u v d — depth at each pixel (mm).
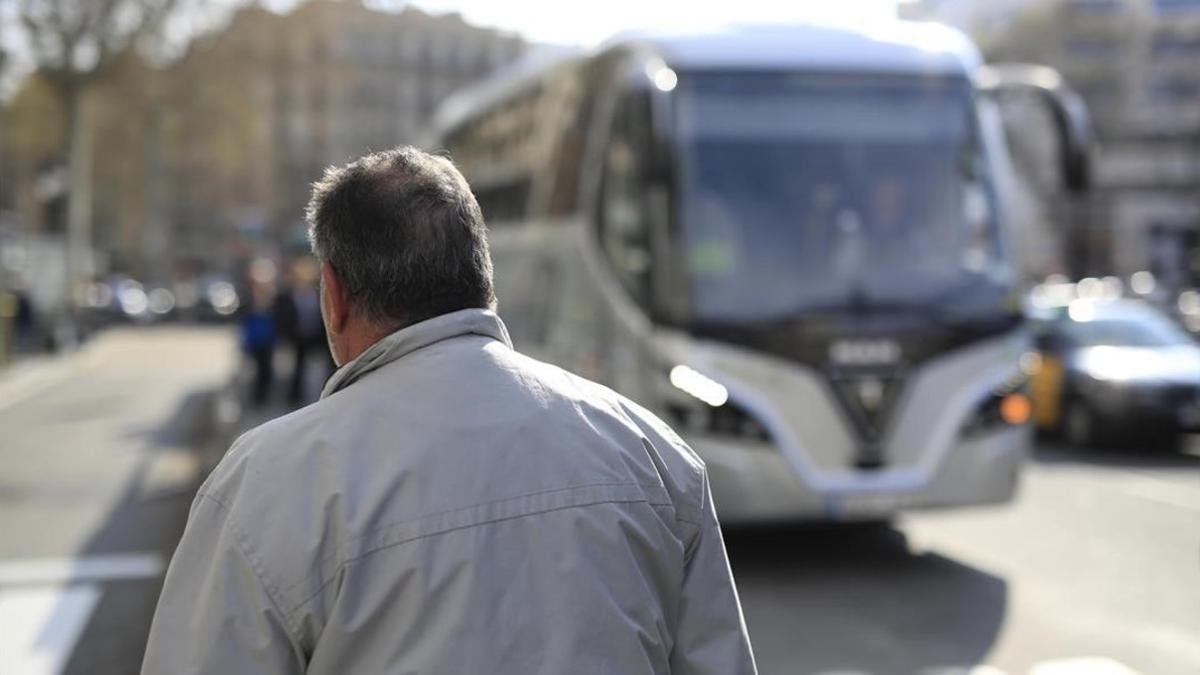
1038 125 35094
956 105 8656
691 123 8258
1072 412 14359
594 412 1901
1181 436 13867
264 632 1698
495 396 1835
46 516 10305
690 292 7914
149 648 1778
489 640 1666
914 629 6668
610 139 8781
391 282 1903
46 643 6551
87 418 18797
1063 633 6543
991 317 8172
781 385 7848
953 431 7953
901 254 8219
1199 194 48312
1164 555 8430
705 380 7820
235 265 86688
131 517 10258
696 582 1907
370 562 1702
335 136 96812
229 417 16391
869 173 8367
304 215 2104
